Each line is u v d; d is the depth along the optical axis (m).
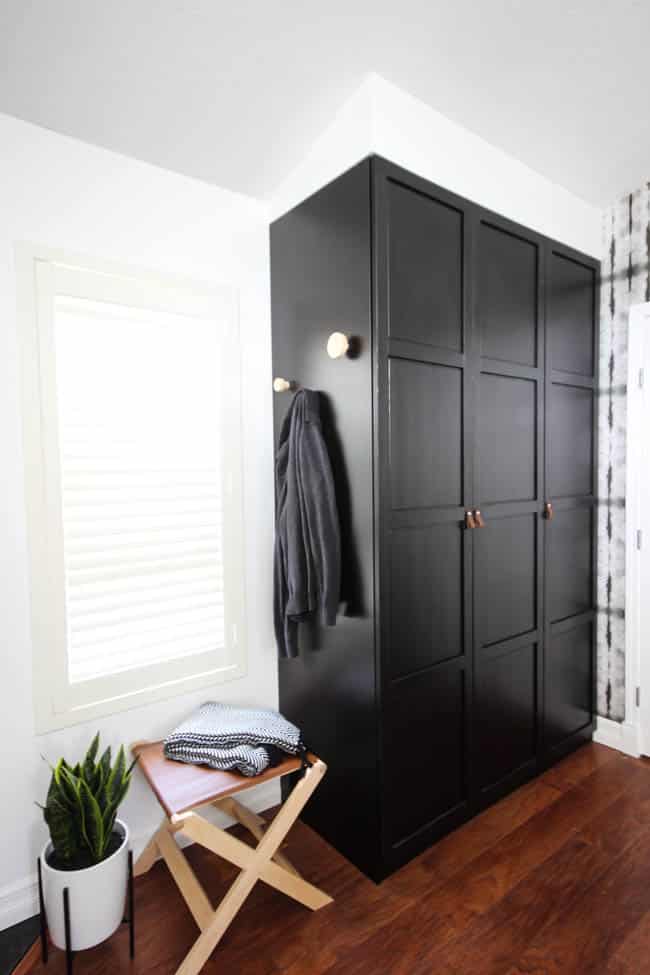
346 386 1.64
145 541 1.72
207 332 1.85
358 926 1.46
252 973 1.33
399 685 1.63
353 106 1.56
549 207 2.11
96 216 1.61
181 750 1.55
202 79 1.44
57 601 1.56
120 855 1.37
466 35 1.42
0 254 1.45
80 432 1.60
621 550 2.36
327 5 1.28
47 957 1.38
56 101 1.44
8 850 1.49
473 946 1.39
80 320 1.60
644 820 1.88
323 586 1.64
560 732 2.28
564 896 1.55
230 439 1.90
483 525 1.88
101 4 1.21
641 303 2.24
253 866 1.39
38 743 1.54
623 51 1.53
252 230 1.94
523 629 2.08
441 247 1.71
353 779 1.69
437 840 1.77
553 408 2.18
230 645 1.92
